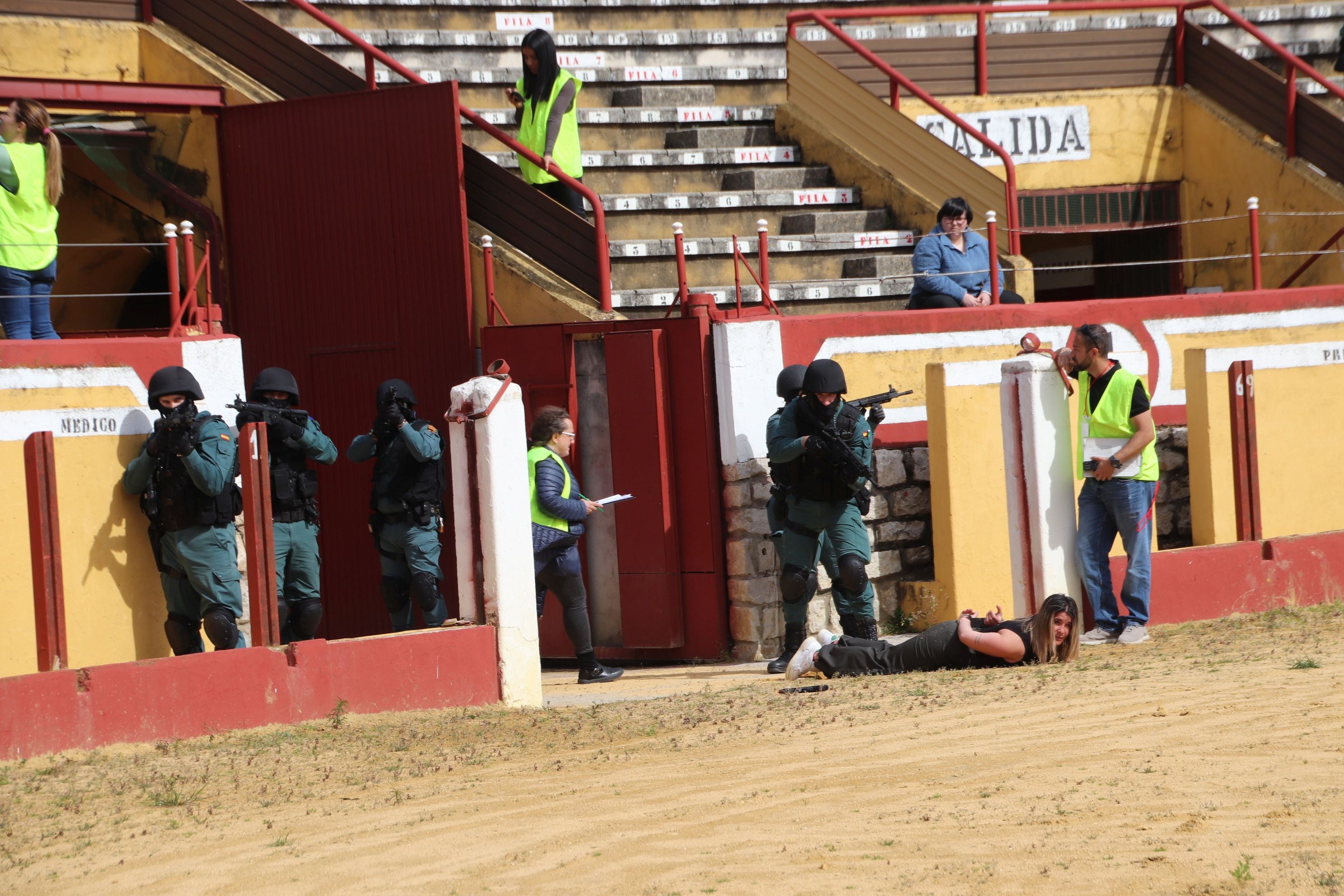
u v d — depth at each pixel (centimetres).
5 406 3472
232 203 5041
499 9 6456
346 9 6175
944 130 6319
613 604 4581
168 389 3453
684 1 6750
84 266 5725
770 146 5934
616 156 5606
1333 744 2409
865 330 4631
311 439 3788
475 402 3572
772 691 3588
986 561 4594
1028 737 2667
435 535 4134
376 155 4809
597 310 4556
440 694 3506
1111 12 6856
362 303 4850
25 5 5212
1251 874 1831
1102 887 1833
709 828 2241
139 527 3625
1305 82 6862
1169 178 6588
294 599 3828
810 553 4053
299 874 2145
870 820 2214
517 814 2411
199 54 5272
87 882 2167
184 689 3159
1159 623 4153
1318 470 5144
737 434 4397
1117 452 3828
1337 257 5834
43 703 2984
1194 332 5122
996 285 4947
